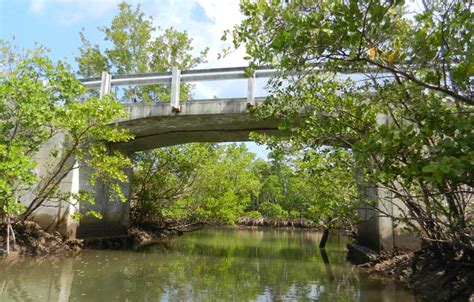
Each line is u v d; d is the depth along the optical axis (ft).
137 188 76.38
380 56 16.97
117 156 49.14
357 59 14.67
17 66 41.83
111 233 59.98
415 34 15.47
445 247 29.91
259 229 146.41
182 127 50.14
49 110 39.40
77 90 41.32
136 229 73.56
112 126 48.44
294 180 132.87
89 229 53.88
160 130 51.72
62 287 30.35
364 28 13.71
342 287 33.65
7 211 38.86
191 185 82.28
